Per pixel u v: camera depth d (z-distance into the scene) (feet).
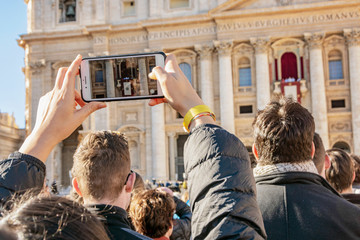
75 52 153.89
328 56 139.74
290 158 10.43
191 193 7.39
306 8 135.64
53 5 158.20
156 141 144.25
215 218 6.82
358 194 14.35
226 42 140.36
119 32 150.00
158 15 148.56
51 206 5.28
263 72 138.92
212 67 145.38
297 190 10.03
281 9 136.67
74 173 9.16
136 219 16.72
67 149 164.35
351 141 135.85
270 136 10.46
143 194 17.28
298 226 9.62
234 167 7.26
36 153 8.25
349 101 136.77
